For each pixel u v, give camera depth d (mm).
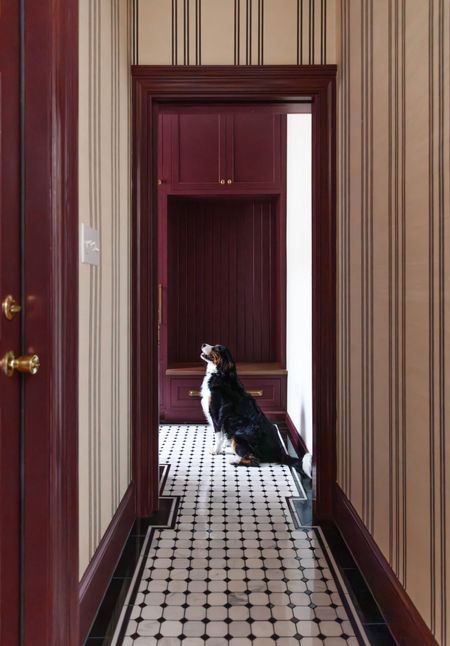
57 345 1357
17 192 1308
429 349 1315
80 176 1563
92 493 1700
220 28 2396
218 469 3127
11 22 1261
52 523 1346
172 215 4543
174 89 2387
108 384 1935
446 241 1212
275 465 3217
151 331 2441
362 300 1960
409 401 1457
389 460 1640
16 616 1315
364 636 1558
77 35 1446
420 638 1349
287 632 1578
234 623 1623
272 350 4629
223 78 2377
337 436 2387
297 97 2418
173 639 1548
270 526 2342
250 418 3270
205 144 4191
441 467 1244
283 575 1915
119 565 1991
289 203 4062
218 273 4602
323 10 2393
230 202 4578
